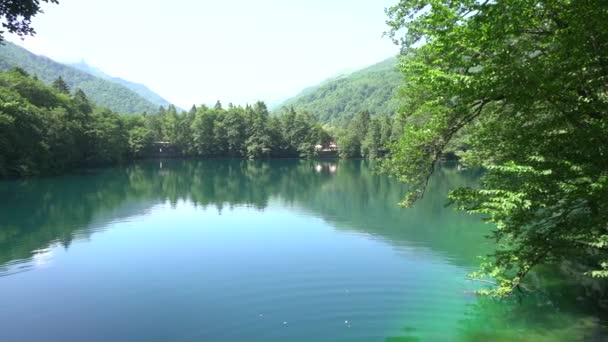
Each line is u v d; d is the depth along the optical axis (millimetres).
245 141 118000
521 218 9633
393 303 14180
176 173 74688
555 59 8141
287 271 17953
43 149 63156
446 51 8992
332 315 13367
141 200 41156
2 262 19891
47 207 36531
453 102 10000
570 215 9961
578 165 8180
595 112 8305
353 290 15500
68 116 76625
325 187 51875
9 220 30688
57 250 22125
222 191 48375
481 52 8648
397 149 12562
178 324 12867
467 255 20109
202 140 117500
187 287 16188
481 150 15258
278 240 23828
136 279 17250
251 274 17609
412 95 13125
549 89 7824
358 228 26812
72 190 48344
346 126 137125
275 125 118375
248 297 15000
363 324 12656
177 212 34188
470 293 15062
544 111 9711
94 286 16453
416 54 13117
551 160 8383
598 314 12992
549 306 13727
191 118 123500
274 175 71188
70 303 14672
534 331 12117
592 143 8031
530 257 10164
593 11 7062
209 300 14812
